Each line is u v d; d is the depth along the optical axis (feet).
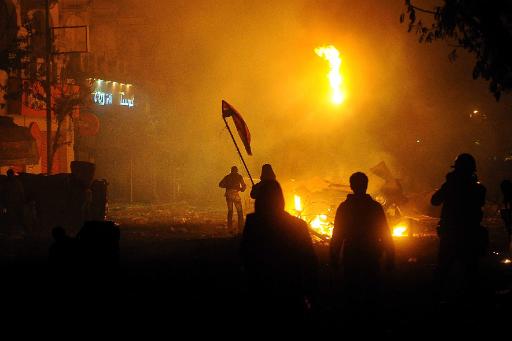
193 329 27.91
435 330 26.73
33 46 94.94
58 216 69.56
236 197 67.87
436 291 31.53
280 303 19.31
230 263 46.75
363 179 25.67
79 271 26.76
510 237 46.78
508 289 34.09
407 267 43.98
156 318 29.84
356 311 25.58
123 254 51.83
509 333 26.07
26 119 98.02
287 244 19.53
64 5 111.04
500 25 30.27
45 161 104.78
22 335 26.99
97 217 72.49
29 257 52.47
